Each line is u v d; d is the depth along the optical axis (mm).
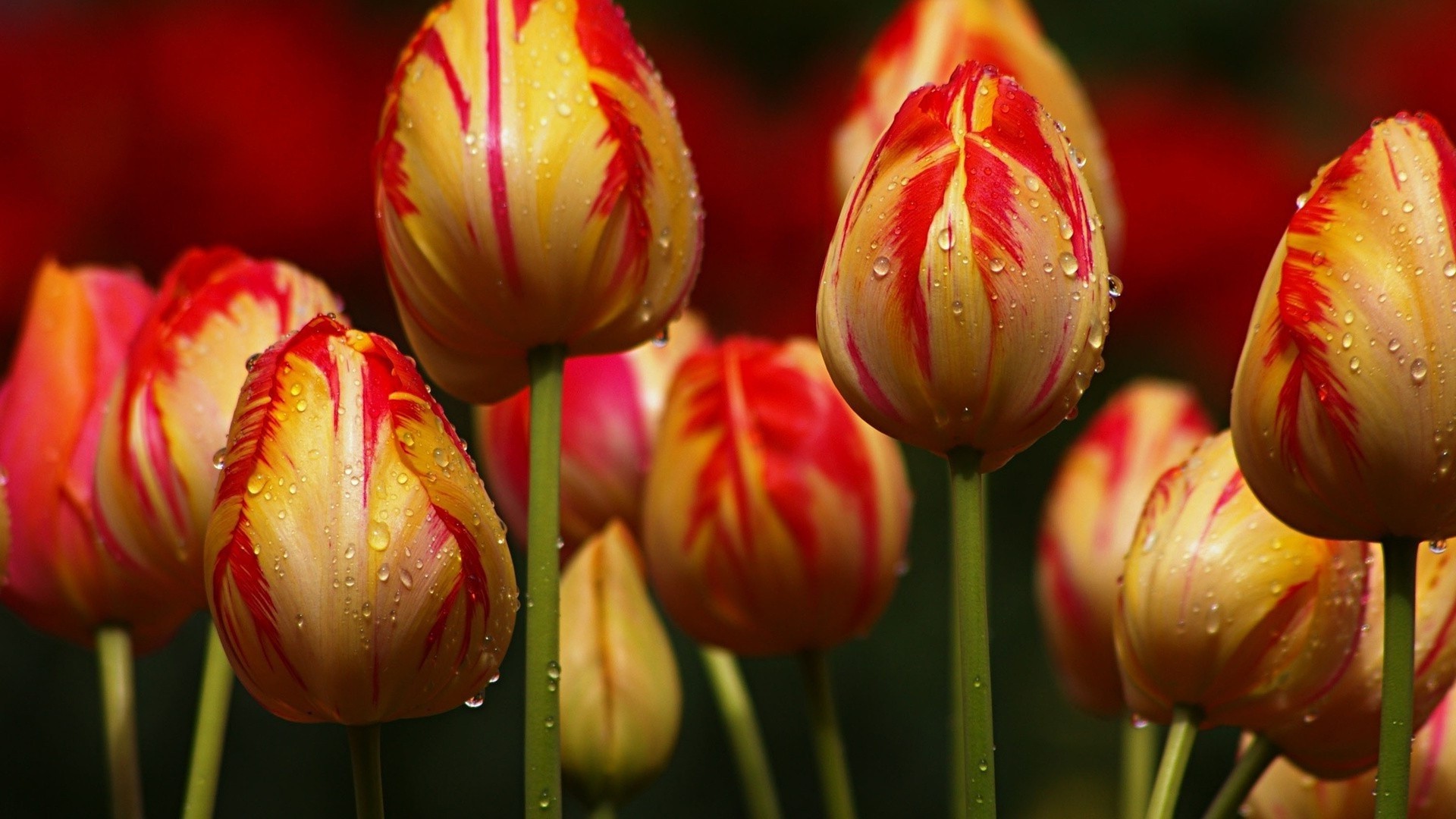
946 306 836
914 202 838
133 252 1883
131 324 950
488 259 866
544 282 868
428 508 832
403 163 869
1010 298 836
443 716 1866
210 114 1861
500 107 865
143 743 1836
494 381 890
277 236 1856
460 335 878
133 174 1859
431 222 868
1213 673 888
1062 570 1040
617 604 984
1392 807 835
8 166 1850
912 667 1875
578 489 1048
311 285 913
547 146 865
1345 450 830
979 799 836
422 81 869
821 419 963
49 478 934
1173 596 887
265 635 832
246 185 1848
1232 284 1882
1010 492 1843
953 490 850
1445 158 830
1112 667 1036
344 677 832
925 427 845
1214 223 1881
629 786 985
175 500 896
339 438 831
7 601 943
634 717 981
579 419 1045
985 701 839
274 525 830
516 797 1853
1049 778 1780
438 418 838
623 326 879
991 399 840
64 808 1881
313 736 1852
